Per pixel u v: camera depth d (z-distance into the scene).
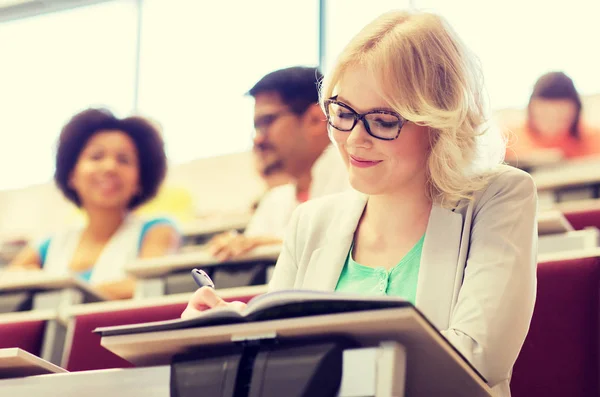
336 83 1.31
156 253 4.10
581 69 3.95
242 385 0.89
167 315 1.71
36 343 1.82
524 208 1.30
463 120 1.33
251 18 5.02
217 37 5.07
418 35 1.32
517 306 1.19
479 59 1.41
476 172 1.36
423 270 1.27
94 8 5.46
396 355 0.85
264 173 3.35
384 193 1.31
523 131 3.84
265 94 3.31
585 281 1.42
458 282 1.25
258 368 0.87
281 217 3.26
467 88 1.35
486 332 1.14
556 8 4.11
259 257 2.32
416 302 1.25
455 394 1.06
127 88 5.20
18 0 5.54
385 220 1.37
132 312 1.74
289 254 1.48
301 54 4.84
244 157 4.51
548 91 3.83
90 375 0.98
